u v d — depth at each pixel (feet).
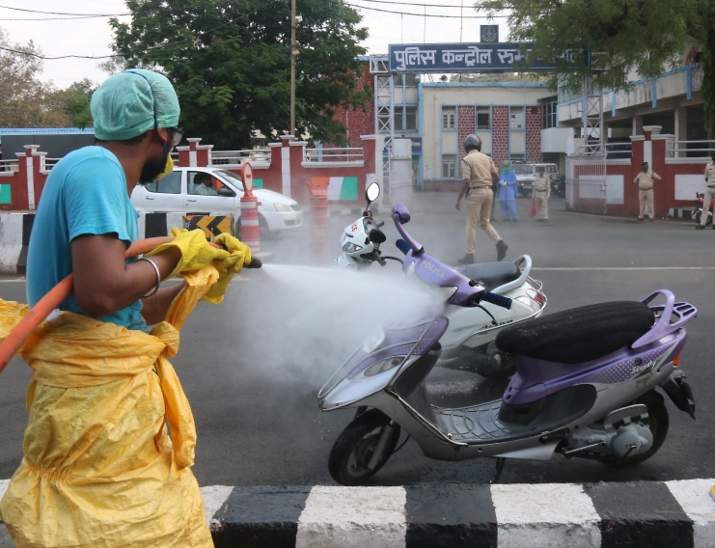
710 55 76.64
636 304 12.79
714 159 55.93
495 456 11.86
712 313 24.70
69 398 6.36
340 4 97.76
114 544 6.37
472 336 16.03
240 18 93.97
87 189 6.21
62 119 152.97
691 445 14.16
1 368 5.78
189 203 52.90
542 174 68.13
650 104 102.73
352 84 103.45
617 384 12.11
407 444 14.46
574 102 127.24
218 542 9.64
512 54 94.79
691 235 50.70
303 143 78.02
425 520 9.53
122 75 6.76
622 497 10.05
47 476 6.49
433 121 166.81
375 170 76.89
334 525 9.52
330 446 14.51
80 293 6.15
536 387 12.14
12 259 36.01
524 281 16.60
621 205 76.28
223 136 93.20
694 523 9.45
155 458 6.79
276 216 51.62
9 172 89.97
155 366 6.91
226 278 7.39
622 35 78.18
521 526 9.43
